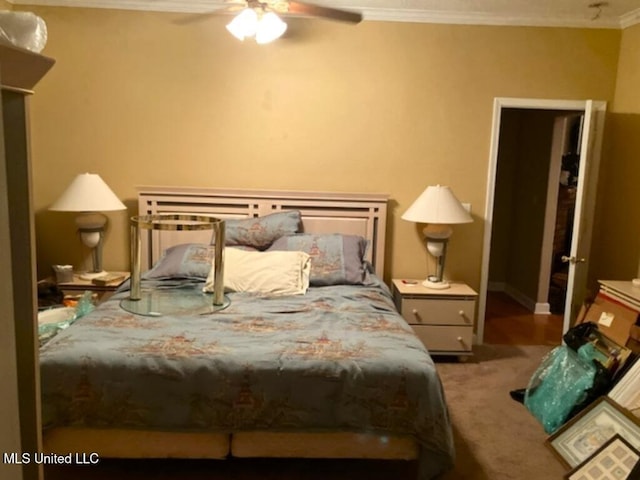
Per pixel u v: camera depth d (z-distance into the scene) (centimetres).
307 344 229
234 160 400
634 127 373
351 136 400
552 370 301
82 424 208
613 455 229
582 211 364
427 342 378
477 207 410
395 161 404
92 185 367
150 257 398
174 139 396
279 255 333
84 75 387
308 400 212
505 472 243
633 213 371
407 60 392
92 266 407
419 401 213
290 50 389
